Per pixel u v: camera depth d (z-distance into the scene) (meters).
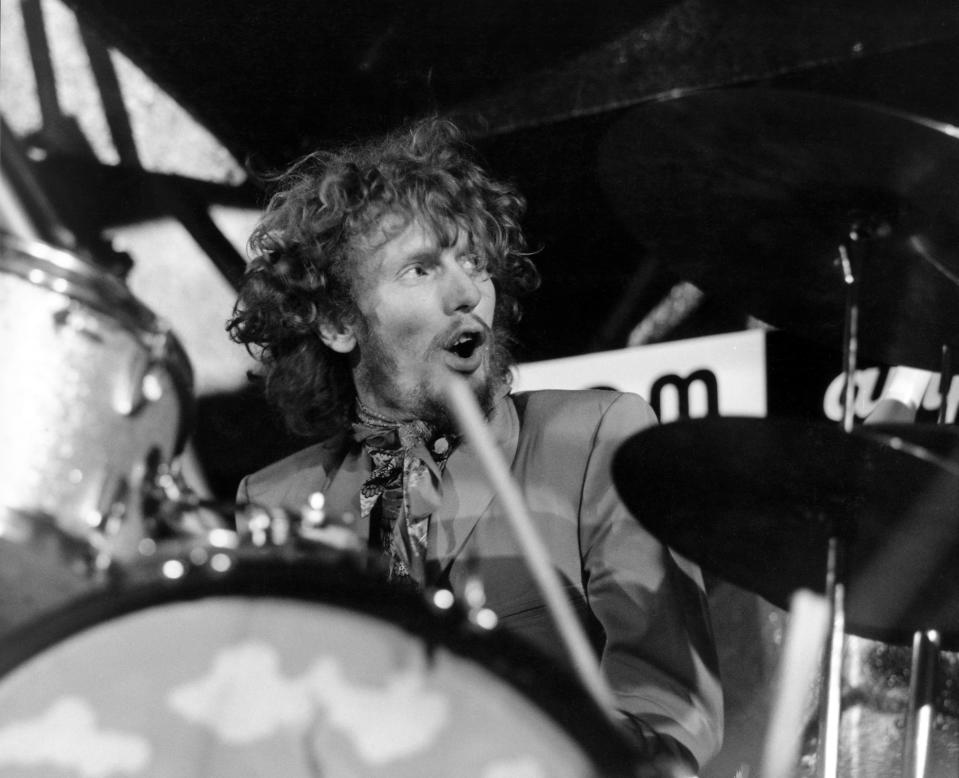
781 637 3.69
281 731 1.59
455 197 3.40
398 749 1.59
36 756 1.57
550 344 4.34
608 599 2.91
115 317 2.07
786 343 4.09
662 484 2.46
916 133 2.59
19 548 1.92
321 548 1.75
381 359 3.27
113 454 2.05
